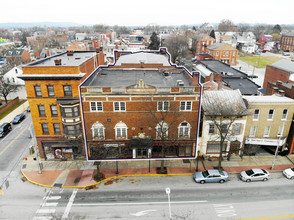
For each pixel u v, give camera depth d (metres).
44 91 30.70
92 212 24.86
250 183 29.36
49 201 26.58
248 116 33.03
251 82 57.75
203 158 34.47
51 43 165.12
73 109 31.00
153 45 127.62
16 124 48.19
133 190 28.30
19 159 35.19
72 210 25.19
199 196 27.09
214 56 102.69
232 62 105.31
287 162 33.59
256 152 35.81
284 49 157.00
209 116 32.06
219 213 24.50
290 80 50.53
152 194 27.55
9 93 62.81
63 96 30.92
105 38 167.88
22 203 26.30
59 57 44.22
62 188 28.80
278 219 23.67
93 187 28.95
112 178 30.62
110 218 24.05
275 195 27.16
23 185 29.48
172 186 28.95
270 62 114.88
